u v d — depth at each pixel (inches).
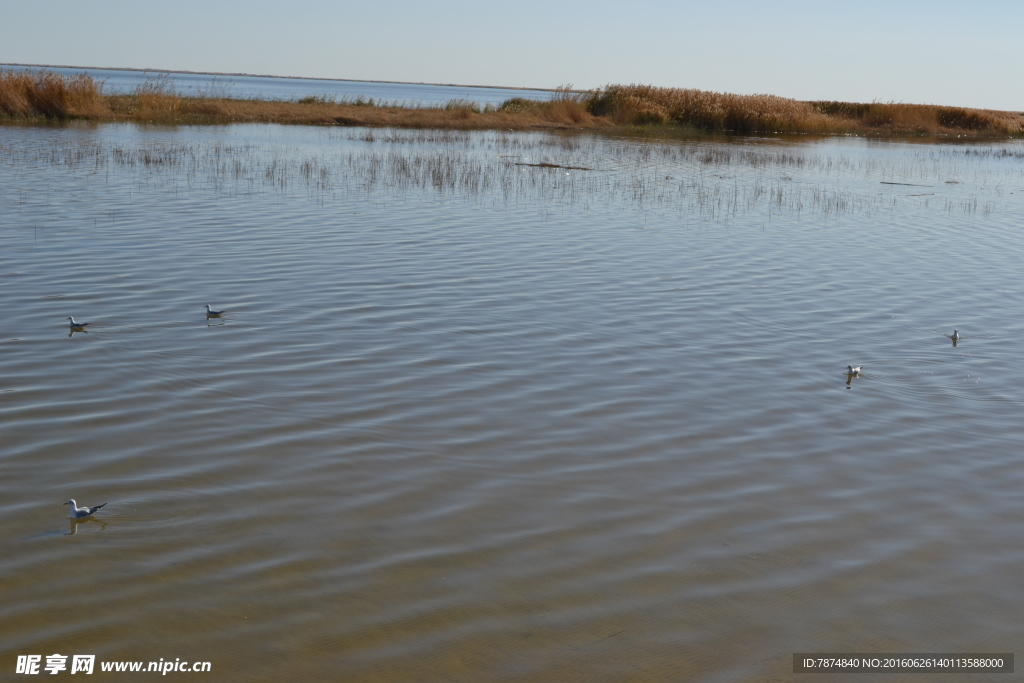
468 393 374.6
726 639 224.5
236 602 232.5
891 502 294.8
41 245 613.6
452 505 283.6
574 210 874.8
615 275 596.1
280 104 2177.7
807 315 513.3
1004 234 830.5
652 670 212.5
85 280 526.0
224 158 1182.9
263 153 1267.2
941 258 699.4
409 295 523.2
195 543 258.2
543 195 971.3
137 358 399.2
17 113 1647.4
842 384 400.8
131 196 842.2
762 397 381.7
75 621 223.3
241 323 455.2
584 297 534.6
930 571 256.1
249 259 597.9
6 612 225.6
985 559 262.8
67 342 416.2
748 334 472.1
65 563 246.7
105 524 265.9
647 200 965.2
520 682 207.2
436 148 1466.5
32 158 1093.8
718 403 373.7
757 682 209.3
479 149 1481.3
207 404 353.1
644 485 301.0
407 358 413.7
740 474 311.1
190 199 839.7
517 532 269.4
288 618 226.7
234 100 2222.0
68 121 1683.1
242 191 904.9
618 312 504.4
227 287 523.5
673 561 257.1
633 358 426.3
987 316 523.2
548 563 254.1
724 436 341.4
